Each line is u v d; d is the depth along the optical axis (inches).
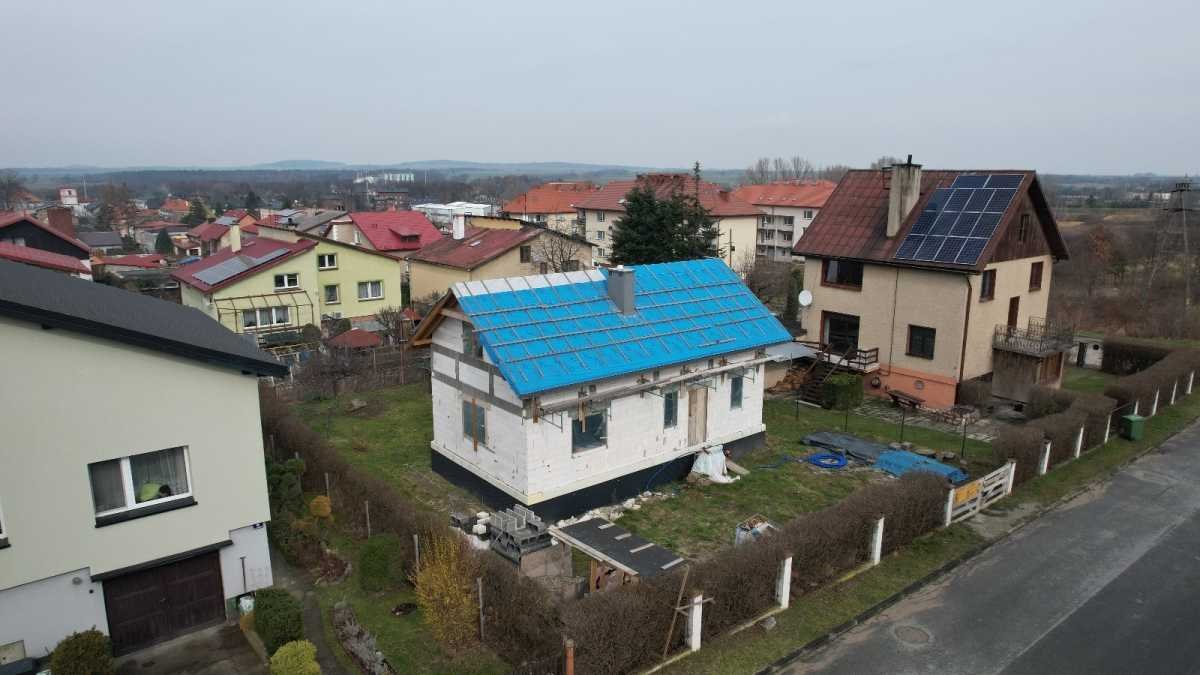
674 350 869.2
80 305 567.8
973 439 1053.2
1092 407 999.6
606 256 3161.9
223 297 1566.2
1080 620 617.0
